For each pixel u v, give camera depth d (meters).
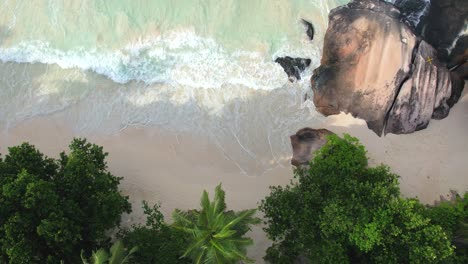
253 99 25.64
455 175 23.97
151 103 25.94
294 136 24.80
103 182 20.48
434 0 23.94
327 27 25.44
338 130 24.84
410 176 24.08
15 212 18.17
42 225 17.94
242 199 24.09
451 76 24.11
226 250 16.25
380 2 24.59
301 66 25.48
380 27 23.97
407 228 17.81
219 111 25.62
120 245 18.59
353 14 24.61
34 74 26.67
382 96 24.02
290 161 24.62
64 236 18.25
